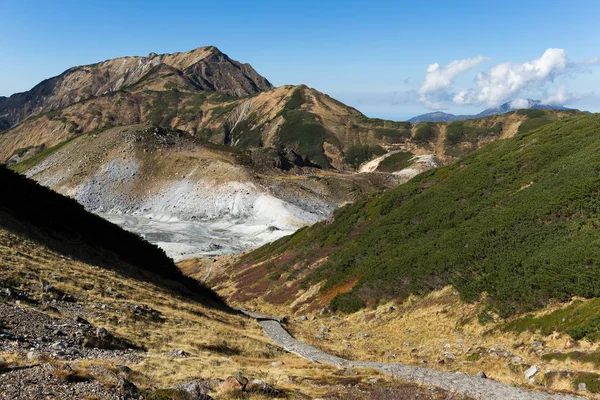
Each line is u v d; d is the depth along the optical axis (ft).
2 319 55.47
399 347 92.07
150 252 184.14
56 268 92.89
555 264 85.46
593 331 65.77
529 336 75.51
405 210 176.45
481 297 95.61
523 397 54.19
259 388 51.31
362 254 164.25
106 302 83.20
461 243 120.06
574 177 116.47
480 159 192.65
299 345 99.30
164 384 46.42
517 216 114.83
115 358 54.65
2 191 128.26
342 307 135.33
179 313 99.04
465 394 55.16
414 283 118.42
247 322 124.47
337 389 57.93
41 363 41.96
